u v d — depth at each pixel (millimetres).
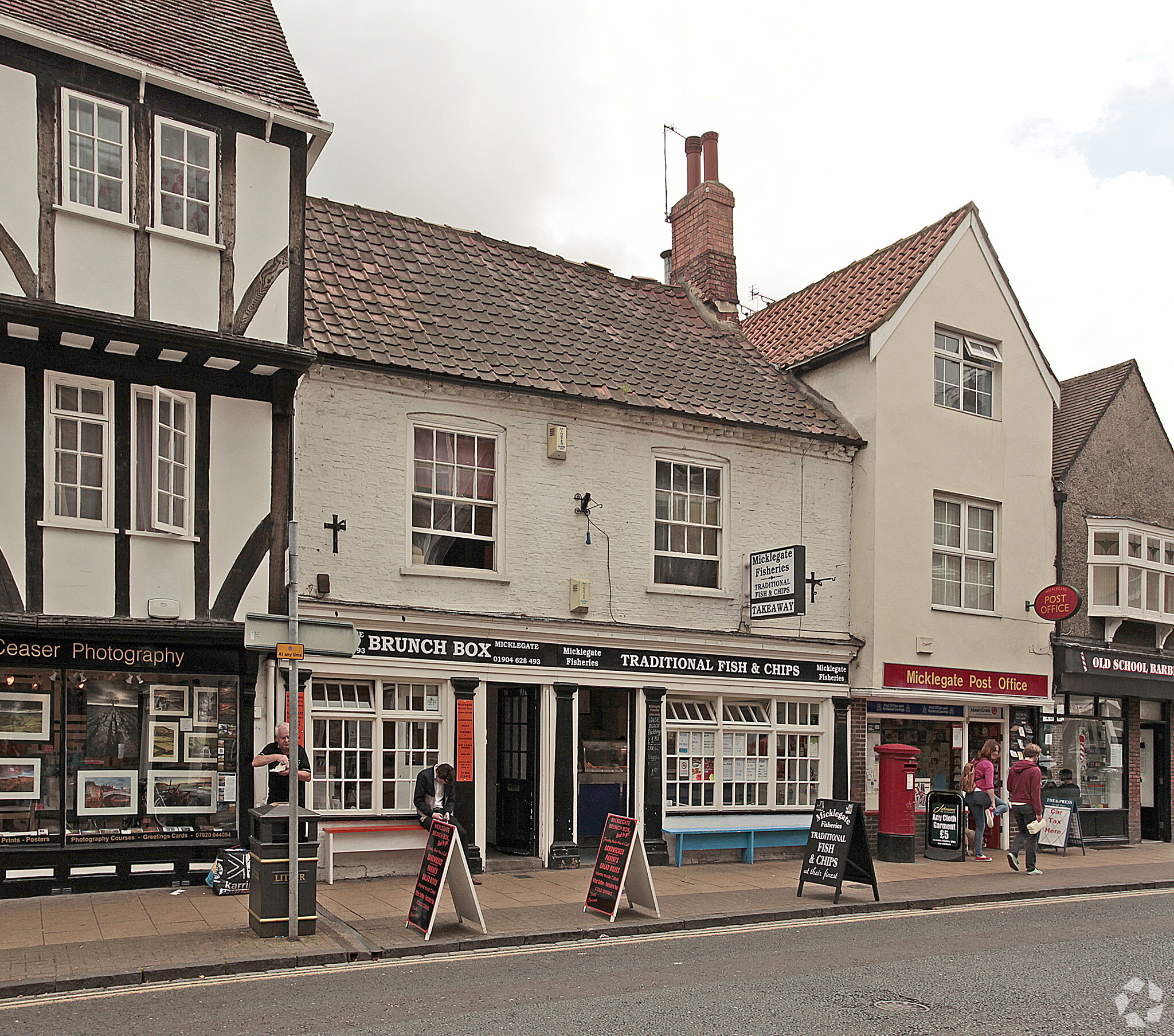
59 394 10531
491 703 14195
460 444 13109
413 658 12250
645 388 14664
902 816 14969
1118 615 18141
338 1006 6969
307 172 12023
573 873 12625
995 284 17641
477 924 9328
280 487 11531
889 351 16109
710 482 14969
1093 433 18703
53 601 10219
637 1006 7016
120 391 10773
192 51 11781
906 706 16156
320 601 11656
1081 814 17781
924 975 8031
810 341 17328
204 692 11203
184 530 10992
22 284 10023
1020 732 17172
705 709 14562
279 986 7520
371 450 12367
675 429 14547
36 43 10227
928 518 16234
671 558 14469
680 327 17312
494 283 15609
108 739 10734
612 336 15812
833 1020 6750
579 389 13797
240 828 11094
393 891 11102
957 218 17266
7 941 8523
